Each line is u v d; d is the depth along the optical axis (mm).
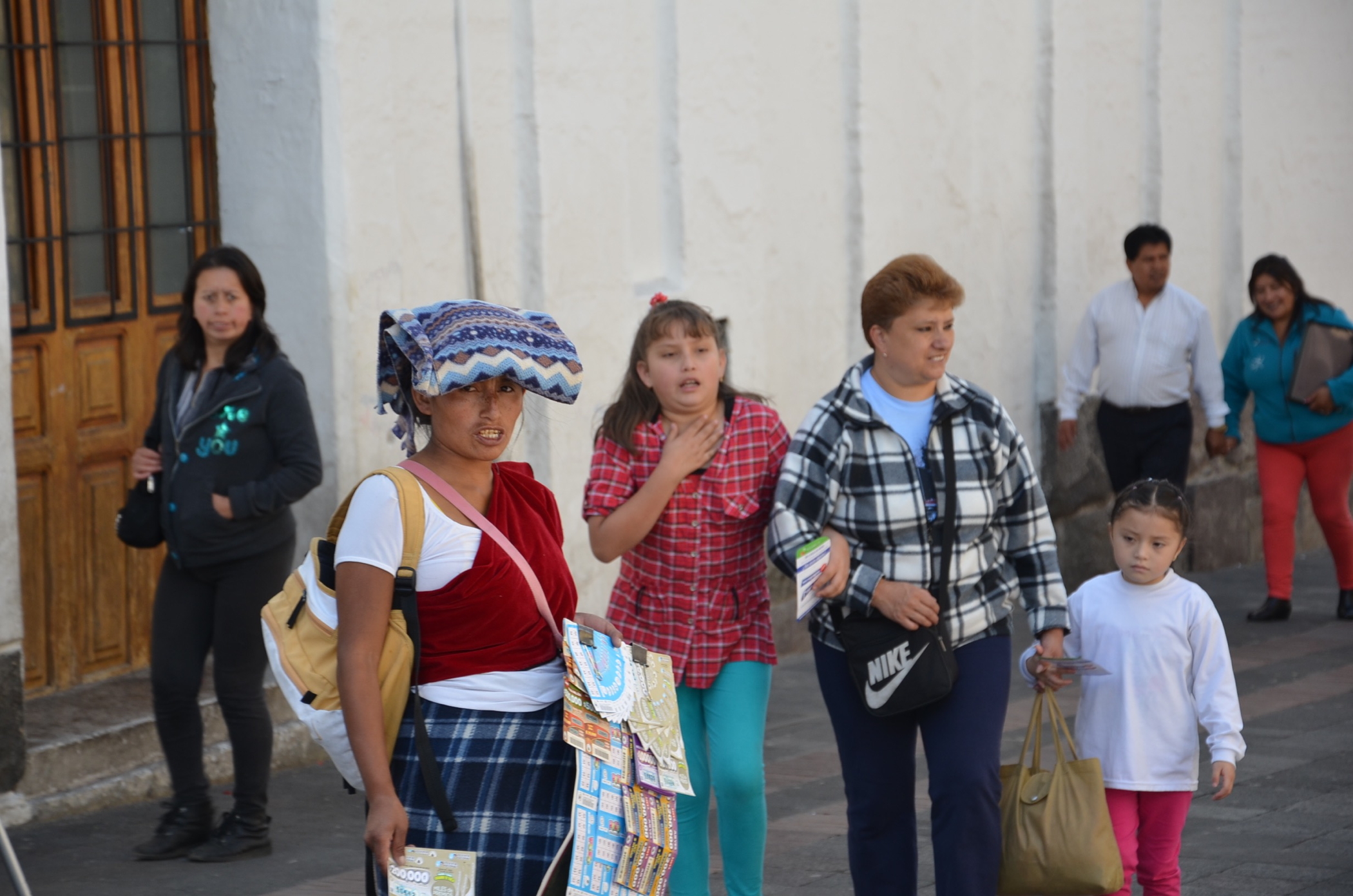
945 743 10344
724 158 20906
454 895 7625
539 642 8055
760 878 11500
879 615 10422
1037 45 25766
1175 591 11094
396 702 7773
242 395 13375
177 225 17406
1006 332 25578
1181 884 12828
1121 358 23922
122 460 17047
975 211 24828
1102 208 27062
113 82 16781
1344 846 13906
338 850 13891
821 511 10586
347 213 16953
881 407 10656
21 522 15992
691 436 11289
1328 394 23812
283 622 8008
